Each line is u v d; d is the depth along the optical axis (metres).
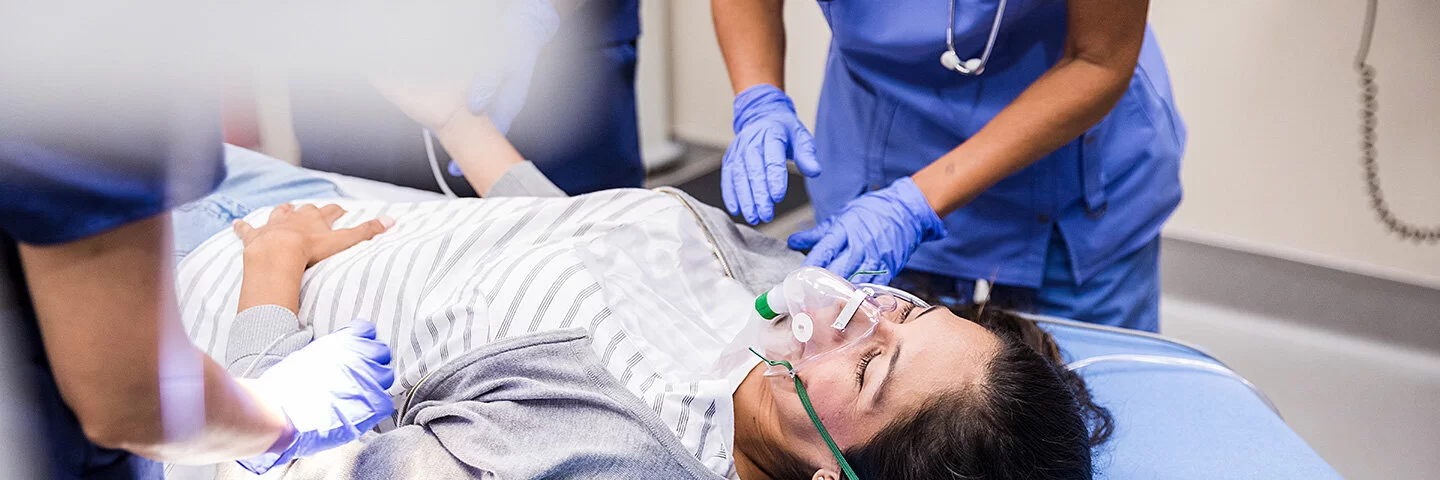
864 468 1.25
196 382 0.71
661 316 1.37
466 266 1.40
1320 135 2.57
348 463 1.16
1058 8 1.51
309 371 1.03
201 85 0.49
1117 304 1.83
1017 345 1.27
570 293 1.29
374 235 1.54
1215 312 2.85
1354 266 2.66
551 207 1.47
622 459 1.13
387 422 1.36
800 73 3.50
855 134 1.80
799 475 1.32
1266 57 2.55
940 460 1.20
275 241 1.43
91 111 0.48
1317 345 2.69
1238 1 2.53
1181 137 1.80
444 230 1.47
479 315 1.30
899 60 1.62
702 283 1.45
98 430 0.69
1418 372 2.56
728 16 1.77
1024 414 1.20
